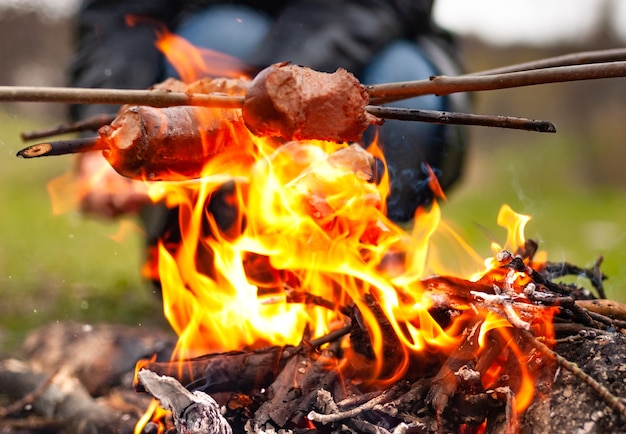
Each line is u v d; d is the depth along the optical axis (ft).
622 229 7.90
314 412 2.63
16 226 6.91
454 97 3.67
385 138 3.49
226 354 2.86
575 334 2.62
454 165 3.75
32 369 3.43
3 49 9.65
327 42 3.32
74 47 4.04
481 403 2.57
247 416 2.79
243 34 3.52
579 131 12.60
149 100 2.48
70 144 2.57
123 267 5.62
